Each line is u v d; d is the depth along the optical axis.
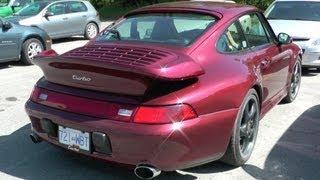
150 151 3.79
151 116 3.77
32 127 4.60
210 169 4.68
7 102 7.27
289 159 5.02
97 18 17.02
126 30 4.91
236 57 4.69
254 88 4.93
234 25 4.88
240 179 4.48
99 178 4.45
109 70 3.80
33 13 14.96
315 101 7.50
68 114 4.11
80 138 4.06
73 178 4.45
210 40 4.46
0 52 10.36
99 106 3.97
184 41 4.44
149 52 4.14
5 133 5.72
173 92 3.86
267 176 4.57
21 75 9.66
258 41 5.53
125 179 4.43
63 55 4.19
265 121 6.36
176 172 4.58
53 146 4.82
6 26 10.46
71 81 4.18
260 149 5.29
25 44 10.94
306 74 9.78
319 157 5.11
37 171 4.60
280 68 6.04
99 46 4.50
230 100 4.25
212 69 4.25
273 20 10.36
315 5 10.72
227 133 4.27
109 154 3.97
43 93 4.41
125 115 3.83
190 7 4.96
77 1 16.31
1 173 4.54
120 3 28.00
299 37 9.54
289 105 7.20
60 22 15.41
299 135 5.82
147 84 3.78
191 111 3.87
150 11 5.06
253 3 21.44
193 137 3.89
